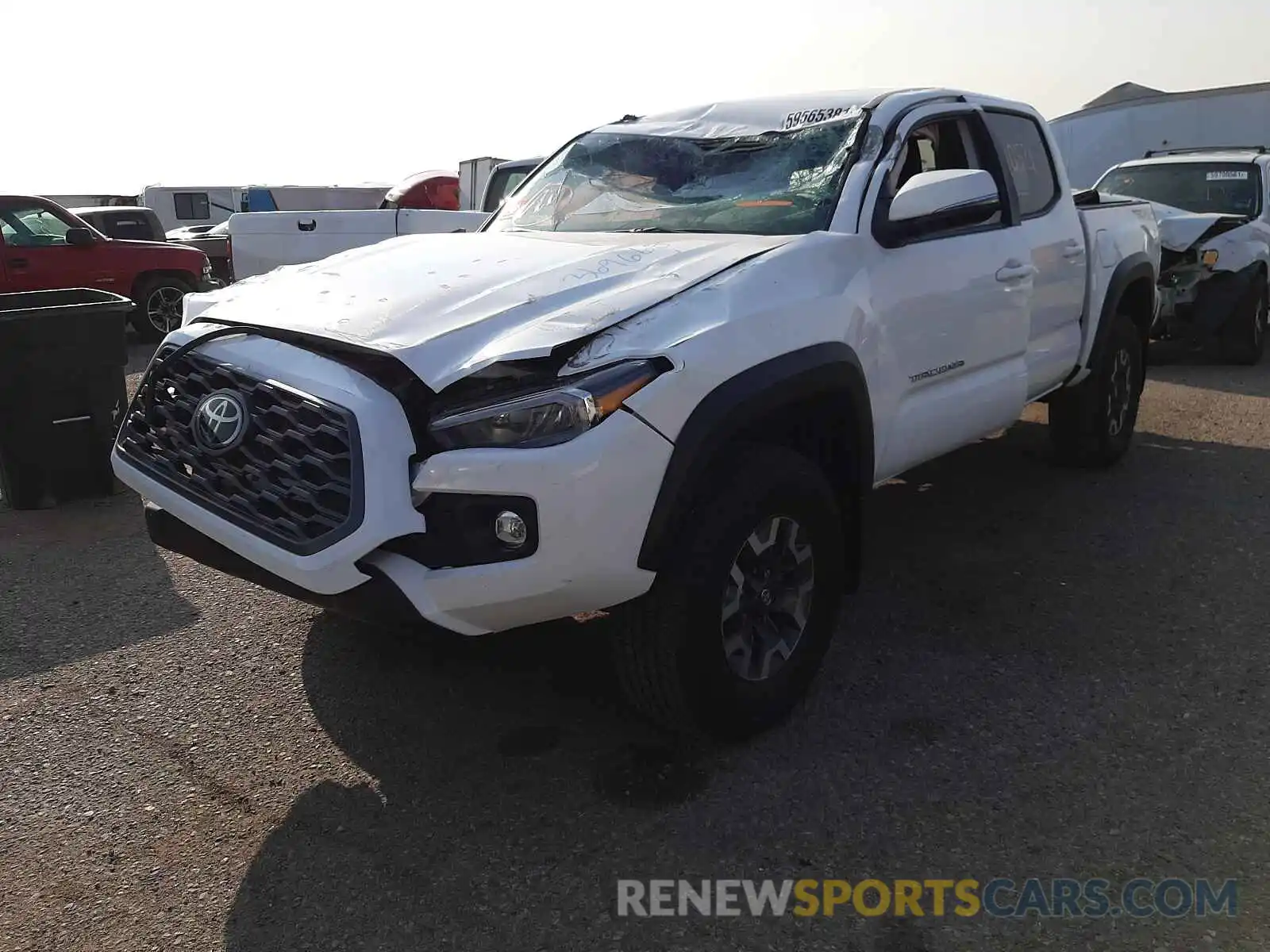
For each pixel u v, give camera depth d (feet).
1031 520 16.74
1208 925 7.68
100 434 18.17
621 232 12.32
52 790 9.52
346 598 8.42
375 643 12.45
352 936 7.67
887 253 11.53
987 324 13.34
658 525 8.60
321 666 11.89
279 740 10.35
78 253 38.27
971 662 11.84
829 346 10.09
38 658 12.08
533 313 9.05
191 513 9.12
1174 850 8.53
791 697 10.34
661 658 9.16
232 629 12.86
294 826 8.98
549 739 10.32
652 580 8.82
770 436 10.35
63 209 38.50
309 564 8.25
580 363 8.36
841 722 10.55
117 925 7.81
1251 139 50.88
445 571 8.27
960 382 13.19
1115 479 18.95
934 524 16.61
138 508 17.88
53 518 17.33
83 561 15.21
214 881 8.30
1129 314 19.42
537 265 10.26
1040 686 11.27
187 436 9.41
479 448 8.11
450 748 10.18
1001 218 14.03
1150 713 10.68
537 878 8.29
